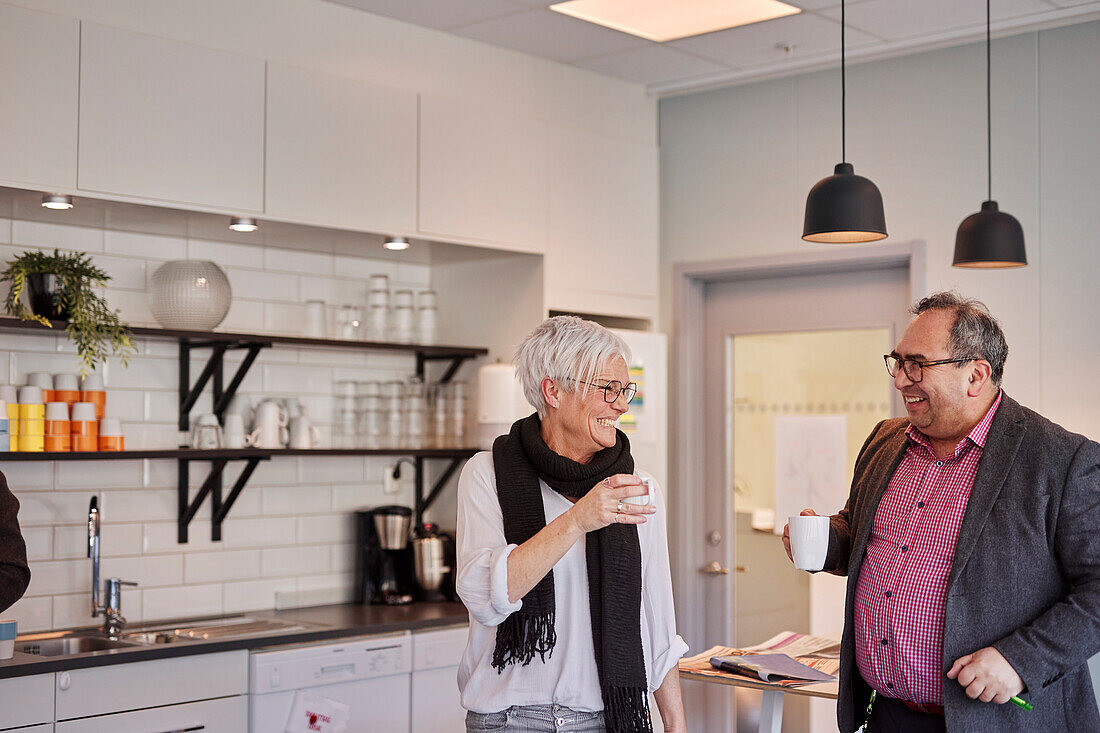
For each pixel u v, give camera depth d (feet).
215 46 12.05
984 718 7.25
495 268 15.07
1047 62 13.14
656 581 7.59
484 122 14.20
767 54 14.62
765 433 15.57
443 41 13.96
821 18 13.25
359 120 13.05
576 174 15.17
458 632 13.34
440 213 13.71
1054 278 13.00
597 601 7.17
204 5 11.98
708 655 9.89
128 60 11.39
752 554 15.55
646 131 16.17
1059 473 7.33
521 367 7.51
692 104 16.05
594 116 15.49
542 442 7.36
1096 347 12.69
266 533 13.91
